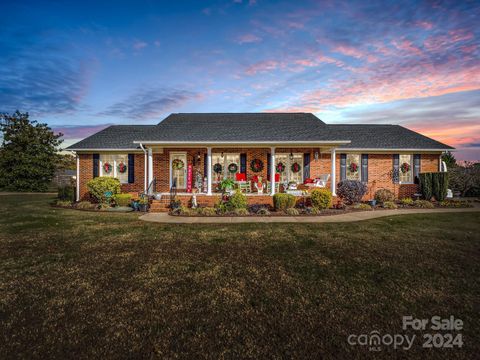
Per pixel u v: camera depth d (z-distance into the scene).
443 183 13.84
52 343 2.89
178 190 14.83
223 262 5.34
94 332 3.08
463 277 4.57
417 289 4.13
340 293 4.01
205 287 4.23
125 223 9.29
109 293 4.04
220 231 8.02
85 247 6.38
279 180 14.59
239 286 4.26
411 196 15.26
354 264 5.20
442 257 5.57
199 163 14.76
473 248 6.18
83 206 12.97
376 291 4.07
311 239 7.04
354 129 17.50
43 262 5.36
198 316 3.41
